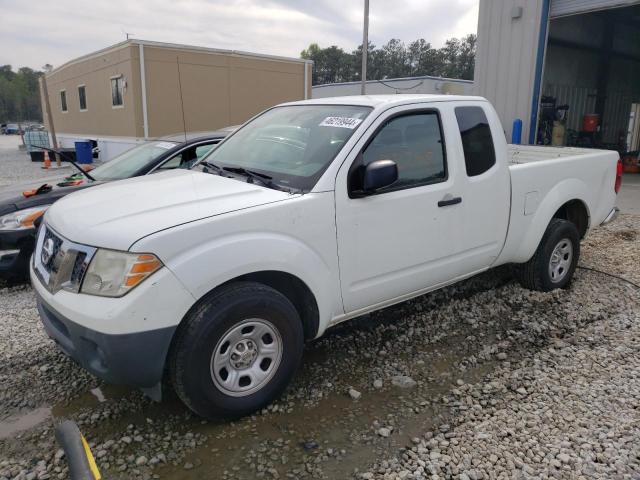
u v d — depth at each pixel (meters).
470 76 95.12
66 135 26.64
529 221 4.56
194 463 2.71
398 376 3.56
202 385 2.80
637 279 5.39
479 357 3.81
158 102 18.72
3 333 4.20
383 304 3.76
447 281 4.14
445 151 3.87
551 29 16.25
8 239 5.18
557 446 2.79
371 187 3.21
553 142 15.62
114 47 19.14
